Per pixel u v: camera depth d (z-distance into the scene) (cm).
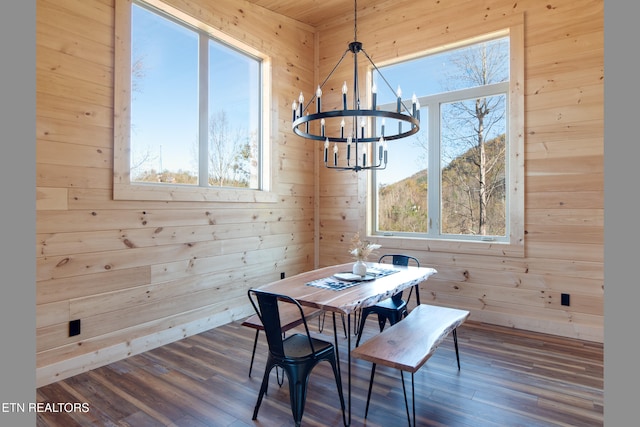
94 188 284
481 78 395
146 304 318
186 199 346
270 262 440
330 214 493
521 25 356
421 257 419
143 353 312
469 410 223
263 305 210
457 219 410
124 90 301
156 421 215
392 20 436
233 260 395
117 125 296
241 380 264
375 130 459
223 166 398
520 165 357
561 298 342
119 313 299
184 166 359
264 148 442
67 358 269
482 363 286
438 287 408
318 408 228
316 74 501
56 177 264
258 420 216
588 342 326
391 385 255
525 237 357
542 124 348
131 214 307
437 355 302
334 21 481
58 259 265
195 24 364
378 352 205
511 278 367
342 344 331
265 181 441
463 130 406
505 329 361
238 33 399
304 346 224
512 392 244
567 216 338
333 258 491
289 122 466
